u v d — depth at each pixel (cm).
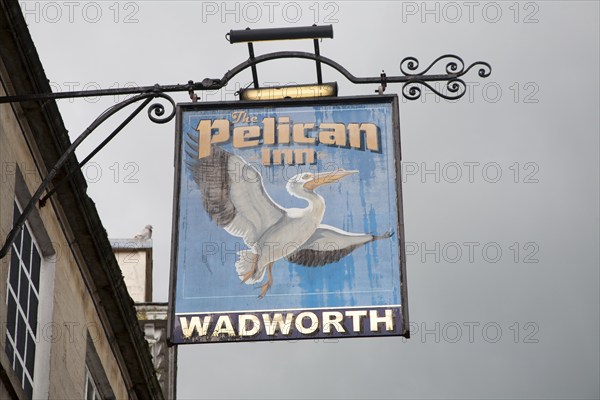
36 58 2459
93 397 2977
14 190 2488
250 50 2297
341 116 2347
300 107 2353
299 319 2220
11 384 2333
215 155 2317
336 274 2244
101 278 2916
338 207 2288
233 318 2222
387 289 2234
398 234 2267
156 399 3244
